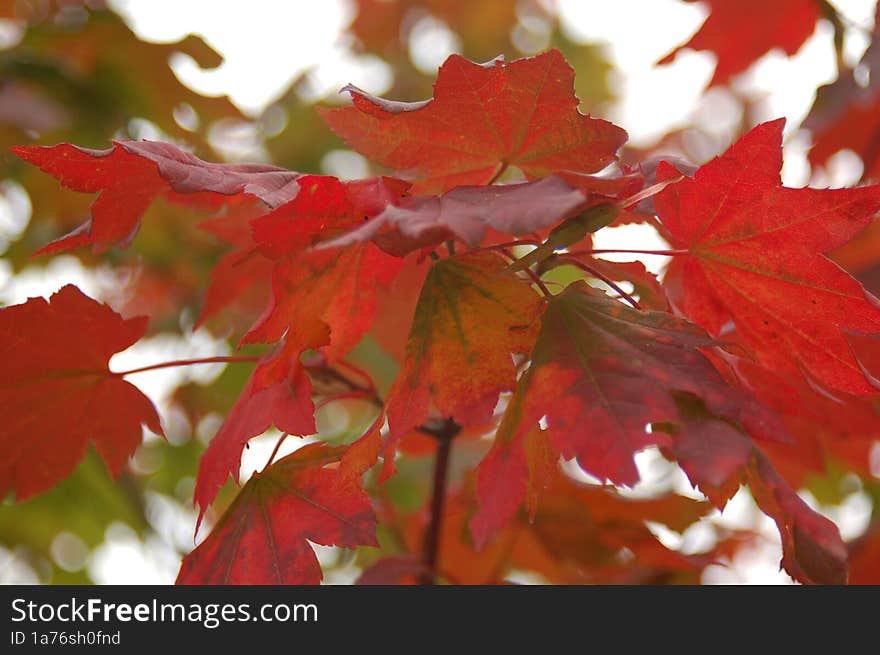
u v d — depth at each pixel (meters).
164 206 1.49
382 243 1.17
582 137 1.21
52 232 1.51
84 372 1.25
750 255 1.20
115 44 1.48
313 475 1.21
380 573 1.29
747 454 1.15
